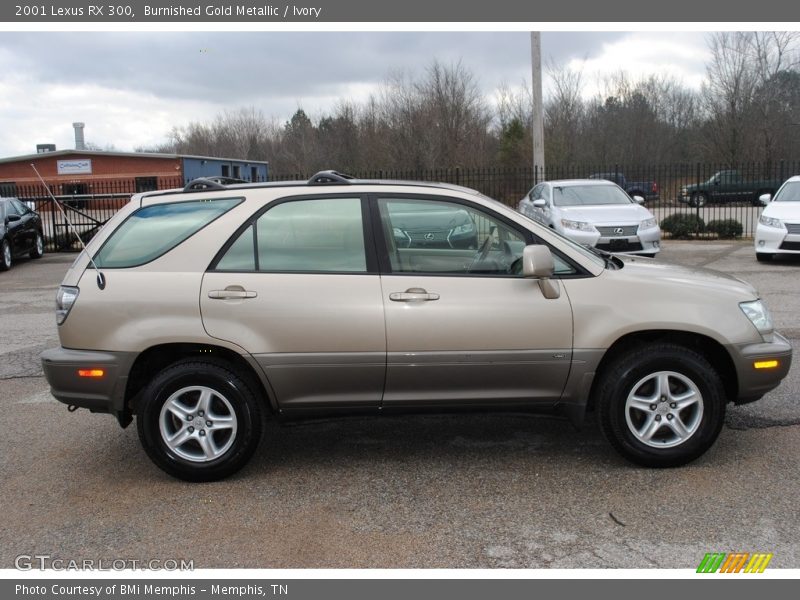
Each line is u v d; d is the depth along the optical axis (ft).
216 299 13.61
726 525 11.94
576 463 14.69
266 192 14.25
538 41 61.00
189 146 200.23
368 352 13.64
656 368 13.78
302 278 13.74
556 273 13.98
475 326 13.61
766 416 17.02
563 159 121.49
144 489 13.97
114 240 14.20
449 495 13.37
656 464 14.08
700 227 62.64
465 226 14.14
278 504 13.17
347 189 14.21
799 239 42.80
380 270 13.84
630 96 137.08
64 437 17.06
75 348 13.79
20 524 12.64
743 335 13.87
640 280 14.02
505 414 14.32
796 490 13.14
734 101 122.11
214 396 13.94
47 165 131.34
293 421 14.25
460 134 144.46
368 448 15.83
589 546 11.43
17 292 41.16
